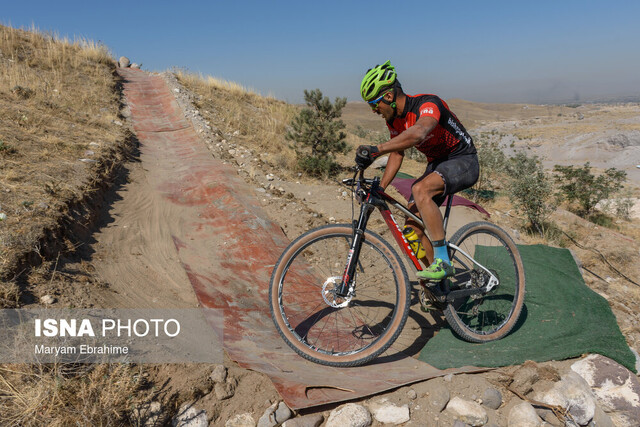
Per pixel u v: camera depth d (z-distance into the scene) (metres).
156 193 6.32
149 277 3.98
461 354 2.90
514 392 2.50
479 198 9.93
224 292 3.86
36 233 3.44
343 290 2.85
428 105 2.65
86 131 7.93
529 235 7.92
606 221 11.75
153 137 9.87
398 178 8.98
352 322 3.42
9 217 3.60
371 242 2.87
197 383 2.43
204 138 9.65
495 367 2.70
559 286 3.81
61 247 3.69
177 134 10.23
